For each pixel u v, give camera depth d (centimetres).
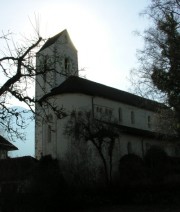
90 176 4684
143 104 4406
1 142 5512
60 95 5638
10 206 3241
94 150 5266
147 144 6250
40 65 1939
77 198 4072
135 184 4591
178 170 4928
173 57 3844
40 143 5866
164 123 4069
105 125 5259
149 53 5650
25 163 4591
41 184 3644
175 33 3925
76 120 5378
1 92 1777
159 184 4441
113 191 4447
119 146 5697
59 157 5388
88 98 5812
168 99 3922
